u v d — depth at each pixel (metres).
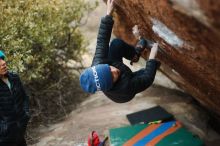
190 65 3.30
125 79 2.89
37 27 5.38
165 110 5.05
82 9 6.28
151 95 5.69
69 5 6.13
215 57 2.48
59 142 4.82
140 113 5.06
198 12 1.96
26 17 5.38
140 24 3.52
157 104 5.39
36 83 5.85
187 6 2.01
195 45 2.56
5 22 5.21
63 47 6.25
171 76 4.81
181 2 2.03
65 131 5.07
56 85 5.89
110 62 3.03
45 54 5.66
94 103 5.81
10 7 5.41
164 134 4.37
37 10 5.56
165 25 2.82
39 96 5.86
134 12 3.40
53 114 5.69
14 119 3.57
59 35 5.99
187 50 2.88
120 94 2.92
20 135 3.67
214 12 1.81
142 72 3.15
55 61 6.11
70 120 5.39
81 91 6.28
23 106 3.69
